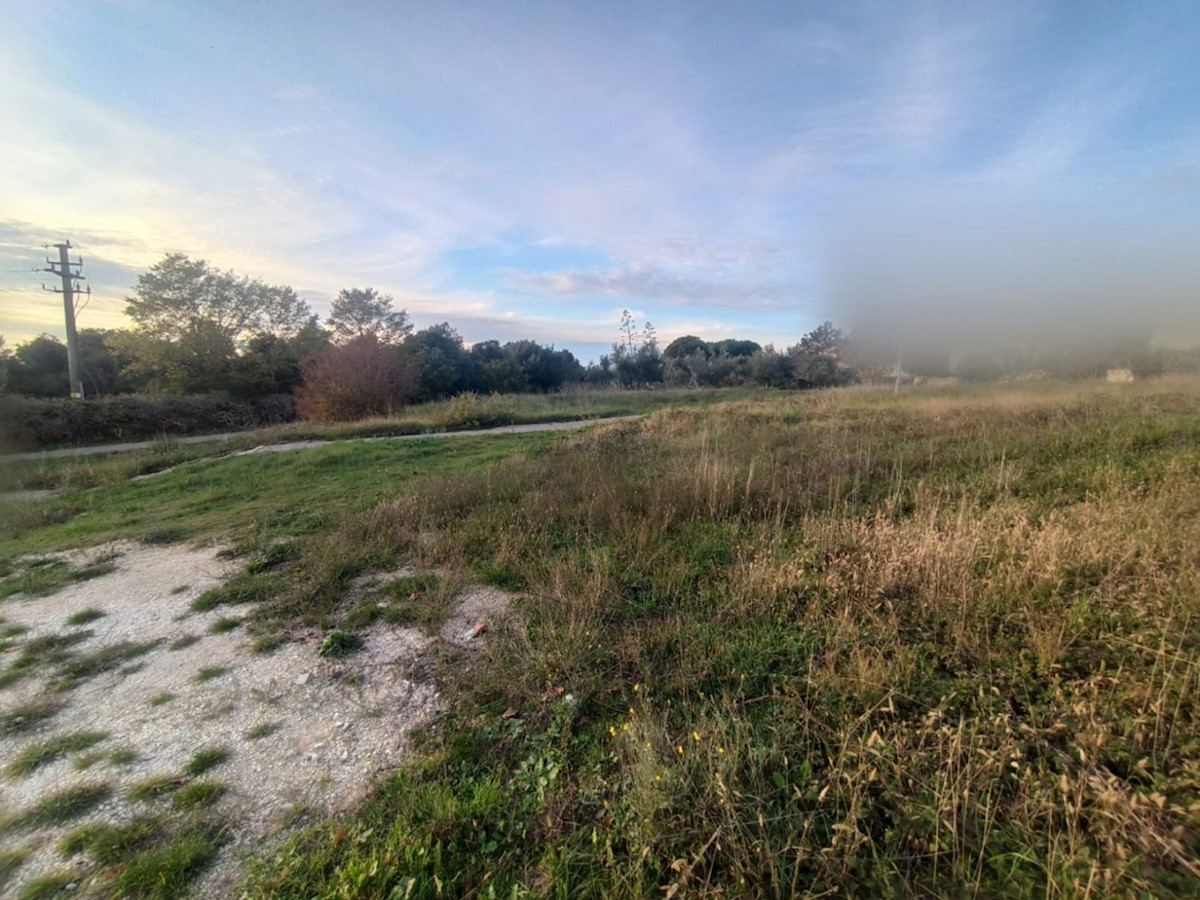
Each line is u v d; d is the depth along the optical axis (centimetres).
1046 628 280
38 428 1742
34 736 275
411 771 231
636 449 903
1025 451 679
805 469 660
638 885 167
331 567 453
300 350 2969
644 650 302
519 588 407
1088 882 154
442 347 3231
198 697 300
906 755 204
